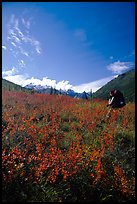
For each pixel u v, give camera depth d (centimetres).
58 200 812
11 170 853
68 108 1620
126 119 1421
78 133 1262
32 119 1351
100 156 1040
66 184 866
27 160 935
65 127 1335
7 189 802
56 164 915
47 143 1119
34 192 820
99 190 884
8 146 989
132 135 1237
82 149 1074
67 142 1142
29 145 1041
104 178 916
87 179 902
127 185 909
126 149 1141
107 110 1630
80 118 1458
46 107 1548
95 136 1262
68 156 976
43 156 970
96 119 1492
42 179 859
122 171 970
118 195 888
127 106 1650
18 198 786
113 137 1255
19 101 1596
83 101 1889
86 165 944
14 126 1153
